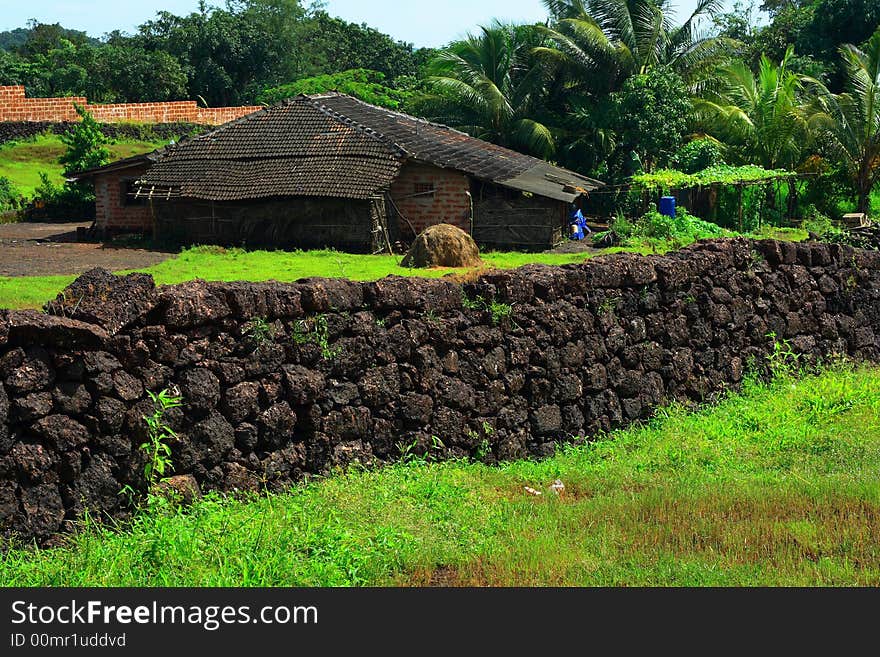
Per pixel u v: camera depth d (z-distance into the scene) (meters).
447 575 5.50
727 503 6.75
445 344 8.17
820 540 5.96
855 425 9.41
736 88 44.31
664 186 34.69
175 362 6.34
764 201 38.62
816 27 56.25
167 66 65.00
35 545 5.50
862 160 39.25
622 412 9.70
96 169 32.75
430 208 29.84
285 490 6.95
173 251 29.31
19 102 54.38
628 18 42.25
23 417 5.50
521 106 44.38
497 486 7.49
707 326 10.85
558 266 9.49
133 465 6.03
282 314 7.03
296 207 28.56
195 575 5.25
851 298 13.18
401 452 7.79
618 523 6.35
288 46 70.94
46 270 23.06
